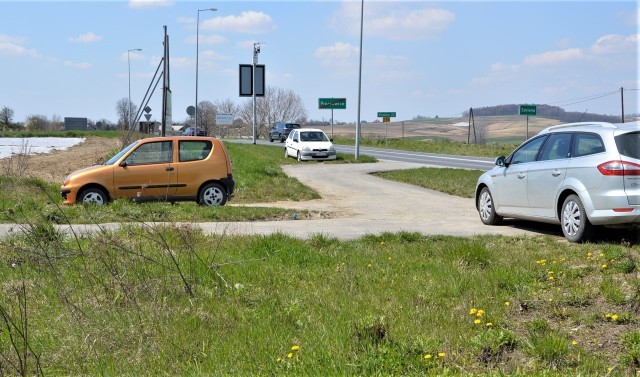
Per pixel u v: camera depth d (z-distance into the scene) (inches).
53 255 290.7
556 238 401.4
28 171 918.4
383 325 203.0
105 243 271.6
